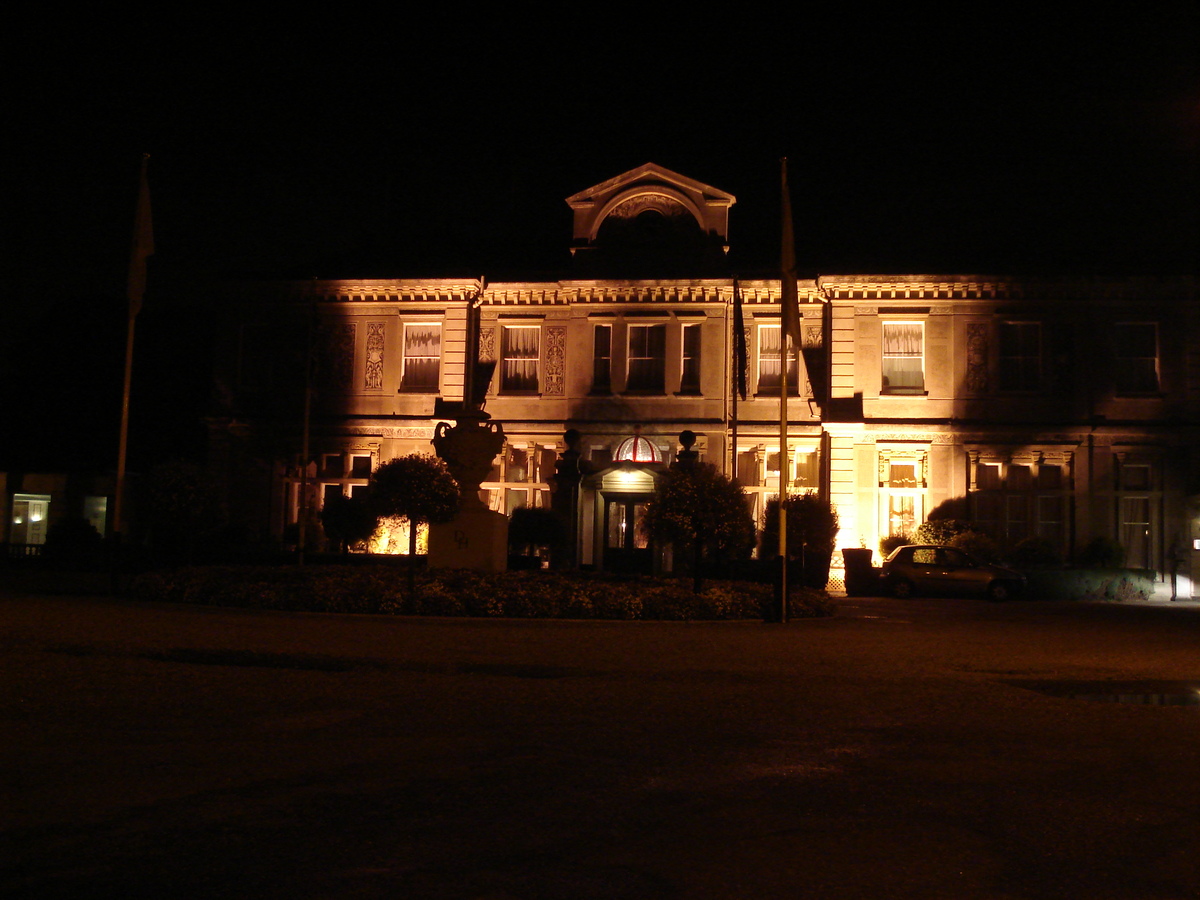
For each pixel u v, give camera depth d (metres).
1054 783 8.20
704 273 37.72
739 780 8.14
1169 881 6.03
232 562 33.62
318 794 7.49
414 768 8.29
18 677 11.95
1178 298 35.88
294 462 39.25
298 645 15.62
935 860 6.32
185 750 8.71
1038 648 17.58
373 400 39.06
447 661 14.51
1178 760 9.05
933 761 8.91
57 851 6.18
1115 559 34.28
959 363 36.31
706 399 37.31
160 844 6.34
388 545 36.66
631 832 6.77
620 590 21.22
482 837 6.60
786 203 23.08
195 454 46.47
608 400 37.75
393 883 5.77
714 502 22.41
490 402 38.66
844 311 36.66
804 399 37.06
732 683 13.12
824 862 6.26
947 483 36.09
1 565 38.06
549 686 12.40
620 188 38.44
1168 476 35.66
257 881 5.75
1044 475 36.16
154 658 14.09
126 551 34.62
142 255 25.42
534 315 38.81
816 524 32.66
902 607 27.80
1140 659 16.31
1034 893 5.82
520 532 33.53
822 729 10.21
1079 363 36.09
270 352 39.72
